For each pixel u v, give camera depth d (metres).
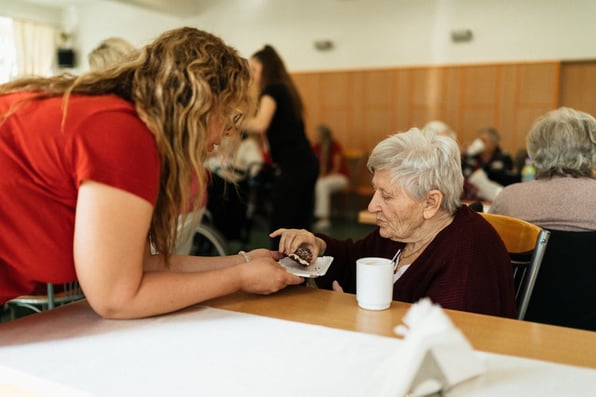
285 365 0.77
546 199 1.62
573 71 6.62
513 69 6.70
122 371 0.76
